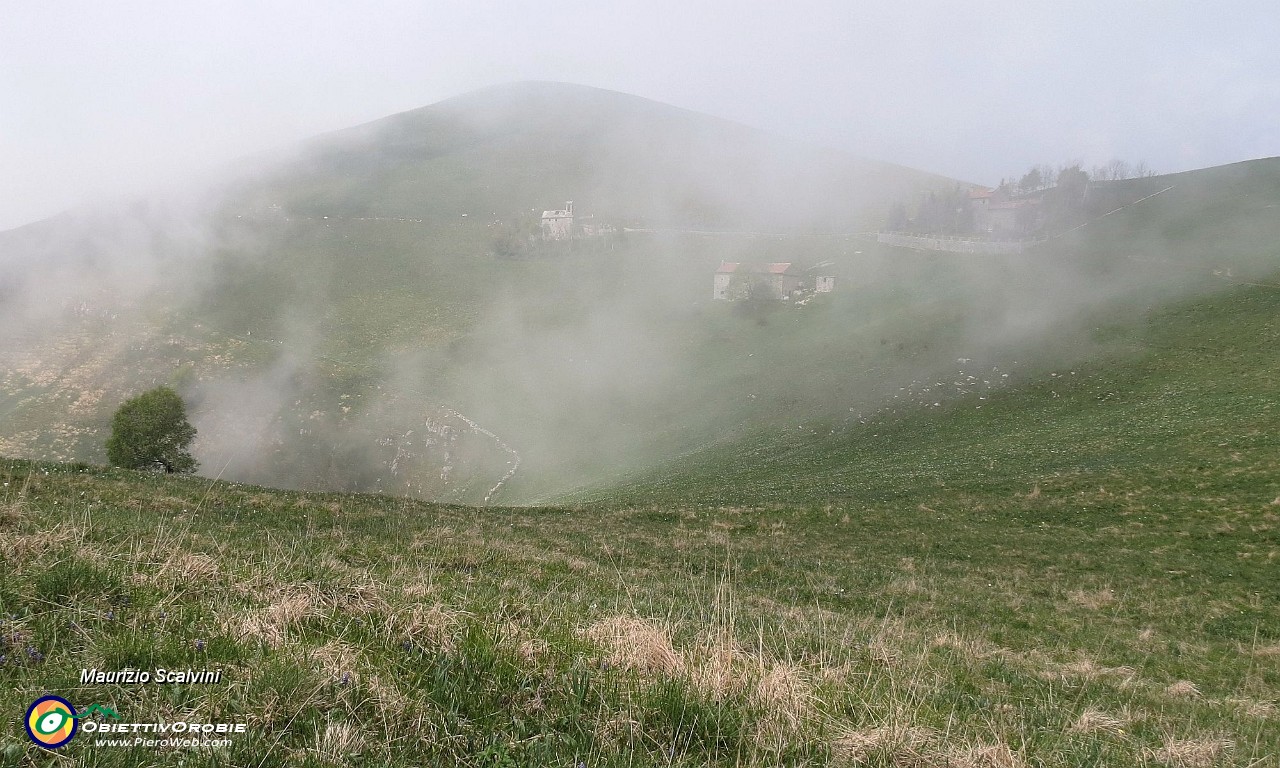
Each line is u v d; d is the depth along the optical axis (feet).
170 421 217.56
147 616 22.02
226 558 32.73
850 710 23.15
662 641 25.04
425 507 120.16
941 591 79.30
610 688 21.11
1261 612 75.92
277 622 22.75
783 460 208.13
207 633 21.13
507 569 55.77
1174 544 103.71
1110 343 232.32
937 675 33.63
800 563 93.20
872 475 168.66
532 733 18.38
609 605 40.73
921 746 19.90
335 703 18.04
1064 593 82.74
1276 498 109.70
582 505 175.83
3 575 23.15
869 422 222.89
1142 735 28.60
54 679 17.34
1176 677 49.52
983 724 24.94
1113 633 64.54
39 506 47.62
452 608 28.17
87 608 21.74
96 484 77.66
